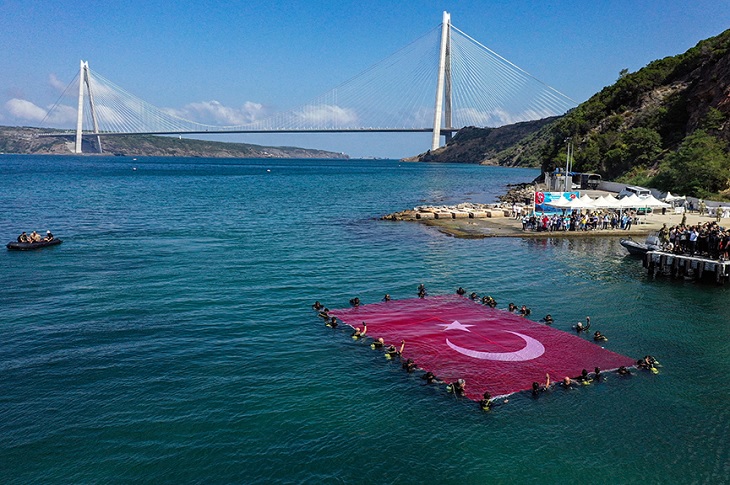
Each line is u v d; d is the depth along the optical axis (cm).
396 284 3200
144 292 2975
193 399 1773
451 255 4022
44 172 15525
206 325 2464
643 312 2702
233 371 1984
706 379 1955
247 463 1443
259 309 2698
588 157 10812
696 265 3269
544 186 9556
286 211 6819
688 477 1420
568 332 2412
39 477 1386
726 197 6309
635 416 1698
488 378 1939
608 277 3388
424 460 1463
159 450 1498
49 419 1647
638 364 2048
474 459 1472
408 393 1825
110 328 2414
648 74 11844
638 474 1426
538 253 4106
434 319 2562
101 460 1452
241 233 4981
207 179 13962
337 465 1438
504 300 2898
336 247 4306
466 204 7012
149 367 2011
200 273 3406
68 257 3847
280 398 1783
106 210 6662
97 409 1708
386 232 5081
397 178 16138
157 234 4875
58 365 2023
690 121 9131
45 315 2581
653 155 9338
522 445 1539
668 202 6253
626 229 5028
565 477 1409
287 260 3803
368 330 2411
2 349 2166
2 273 3366
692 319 2598
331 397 1792
